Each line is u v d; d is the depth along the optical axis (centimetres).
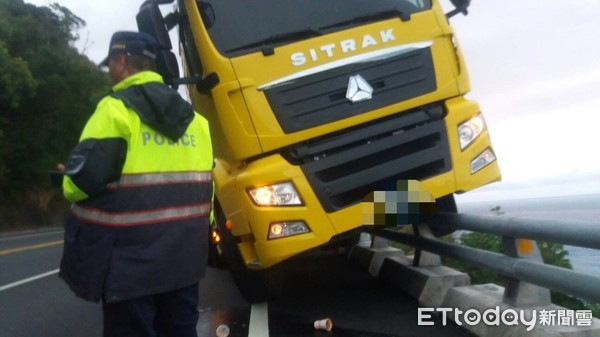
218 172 716
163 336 388
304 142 638
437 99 662
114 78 375
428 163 648
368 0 675
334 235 628
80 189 333
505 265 536
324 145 636
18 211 3653
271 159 632
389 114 648
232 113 632
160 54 612
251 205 618
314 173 629
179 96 360
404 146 654
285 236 615
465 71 683
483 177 664
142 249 345
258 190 618
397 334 600
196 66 681
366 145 642
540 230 485
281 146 628
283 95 634
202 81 647
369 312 693
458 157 655
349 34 654
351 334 612
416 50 662
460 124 664
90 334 708
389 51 655
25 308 877
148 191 347
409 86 655
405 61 658
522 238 518
